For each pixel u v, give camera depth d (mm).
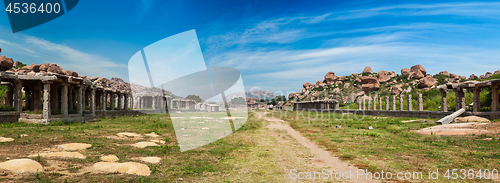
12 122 21281
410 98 37281
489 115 24594
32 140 11883
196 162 9461
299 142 15023
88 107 35281
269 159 10305
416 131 18312
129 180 7008
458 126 17828
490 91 34656
